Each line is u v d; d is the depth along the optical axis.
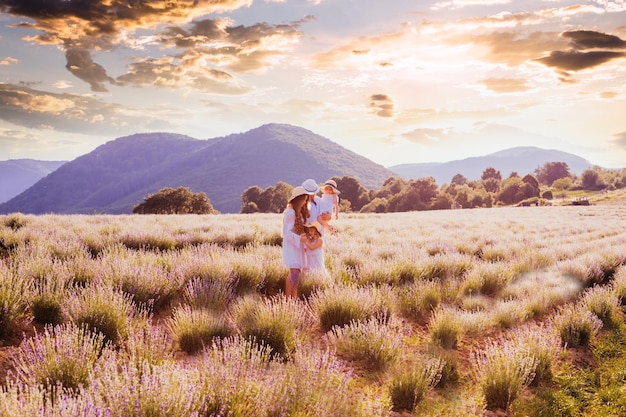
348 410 3.44
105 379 3.09
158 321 5.83
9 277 5.40
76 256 8.22
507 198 144.75
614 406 4.86
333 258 10.11
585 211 54.72
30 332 4.87
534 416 4.53
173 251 10.18
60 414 2.69
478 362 5.31
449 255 11.71
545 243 17.95
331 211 7.47
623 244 17.02
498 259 13.29
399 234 18.98
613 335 7.16
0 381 3.69
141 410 2.79
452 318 6.34
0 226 13.05
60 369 3.59
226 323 5.51
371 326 5.39
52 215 19.23
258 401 3.28
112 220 18.50
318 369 3.75
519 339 5.67
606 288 10.08
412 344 5.93
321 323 6.19
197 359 4.43
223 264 7.58
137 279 6.31
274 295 7.69
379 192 157.25
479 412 4.37
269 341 4.93
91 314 4.75
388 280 8.73
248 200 137.00
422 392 4.23
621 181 184.50
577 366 5.97
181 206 108.69
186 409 2.88
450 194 140.12
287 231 7.13
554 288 9.30
